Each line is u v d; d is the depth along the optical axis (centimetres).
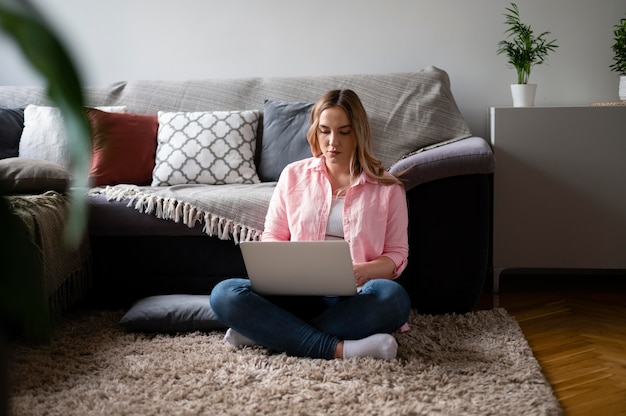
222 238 243
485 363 184
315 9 337
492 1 328
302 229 209
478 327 223
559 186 289
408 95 298
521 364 184
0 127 294
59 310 228
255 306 191
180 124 296
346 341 187
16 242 38
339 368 177
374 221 205
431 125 289
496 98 332
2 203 38
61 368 184
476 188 238
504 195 292
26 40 32
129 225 246
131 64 346
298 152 291
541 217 291
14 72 345
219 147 290
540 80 329
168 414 151
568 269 330
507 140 290
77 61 33
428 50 334
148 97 317
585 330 232
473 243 239
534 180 290
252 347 197
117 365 185
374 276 199
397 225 208
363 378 172
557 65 328
